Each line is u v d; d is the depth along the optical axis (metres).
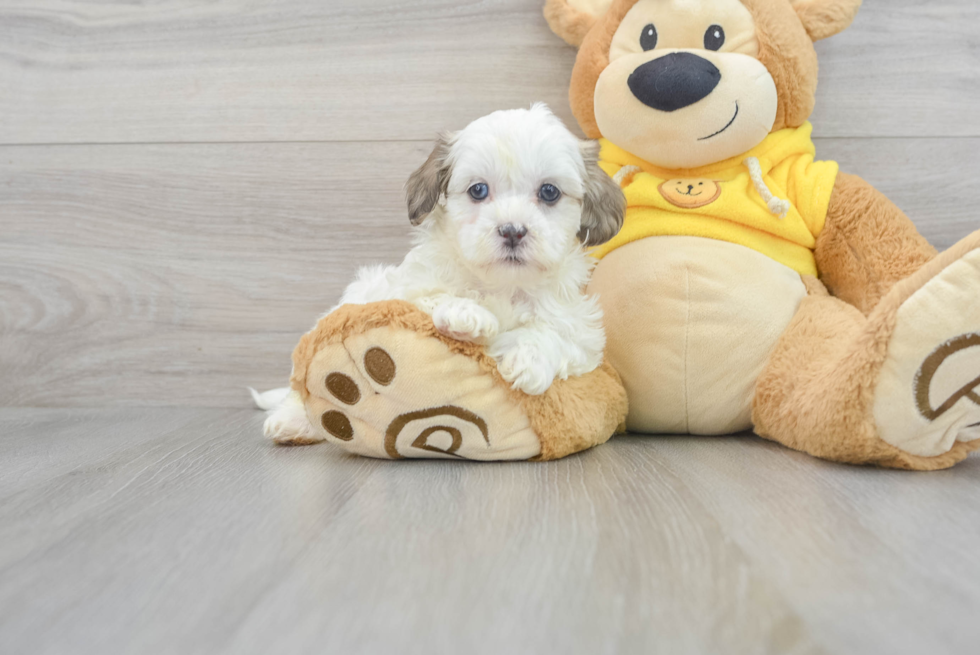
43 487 1.35
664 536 1.03
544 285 1.61
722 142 1.70
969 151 2.05
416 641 0.74
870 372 1.34
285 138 2.22
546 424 1.48
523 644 0.73
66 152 2.27
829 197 1.77
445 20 2.15
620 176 1.85
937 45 2.04
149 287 2.28
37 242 2.28
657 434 1.85
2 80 2.27
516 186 1.54
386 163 2.21
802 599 0.82
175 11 2.21
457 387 1.42
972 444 1.39
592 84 1.85
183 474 1.44
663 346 1.71
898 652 0.71
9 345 2.29
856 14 1.97
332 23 2.18
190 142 2.24
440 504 1.20
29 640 0.76
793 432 1.56
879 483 1.30
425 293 1.59
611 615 0.79
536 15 2.13
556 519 1.11
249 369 2.28
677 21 1.71
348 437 1.51
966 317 1.25
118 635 0.77
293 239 2.24
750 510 1.14
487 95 2.17
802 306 1.69
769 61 1.72
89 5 2.23
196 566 0.95
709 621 0.77
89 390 2.30
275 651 0.73
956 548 0.97
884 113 2.06
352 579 0.90
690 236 1.75
